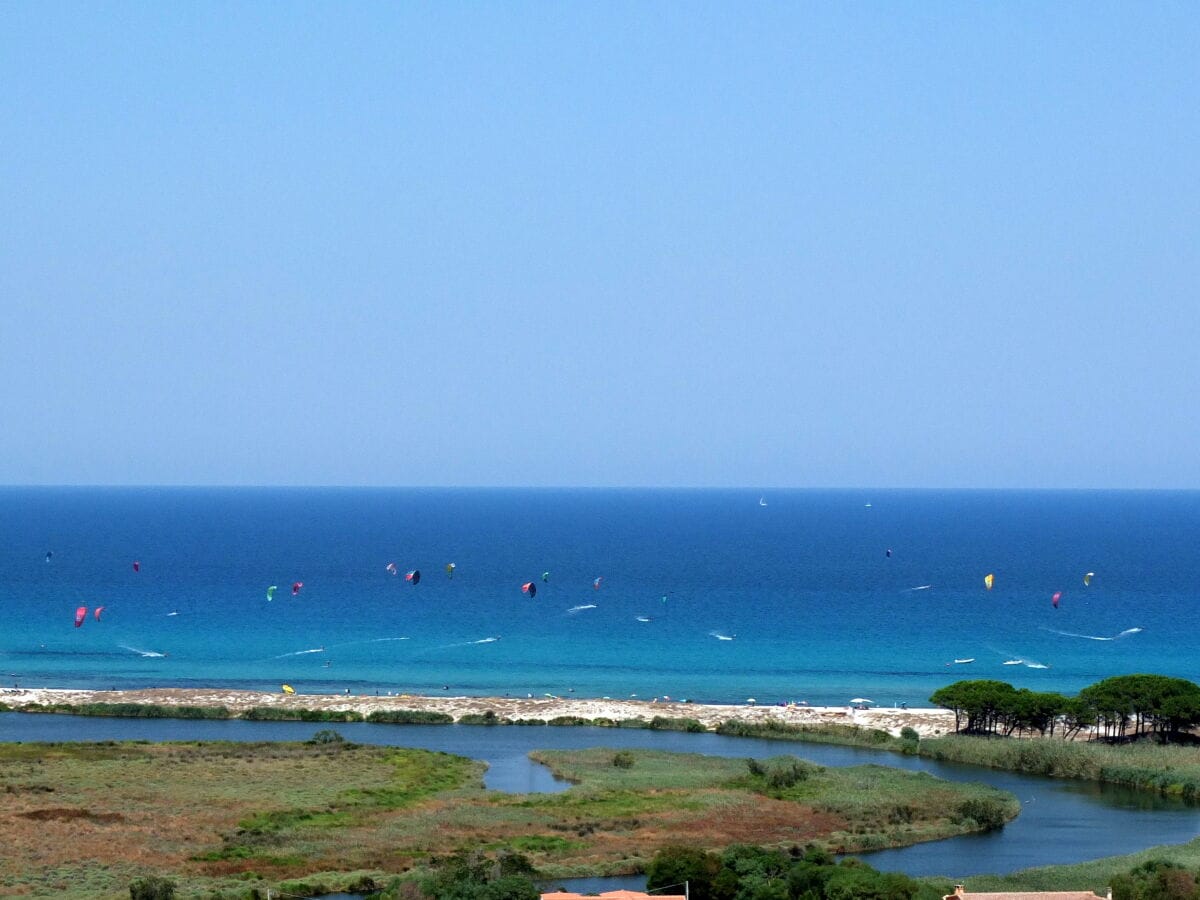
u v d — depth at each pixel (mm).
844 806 112125
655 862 87188
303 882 88375
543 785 123000
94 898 83938
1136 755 131375
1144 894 80438
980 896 77312
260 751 133625
